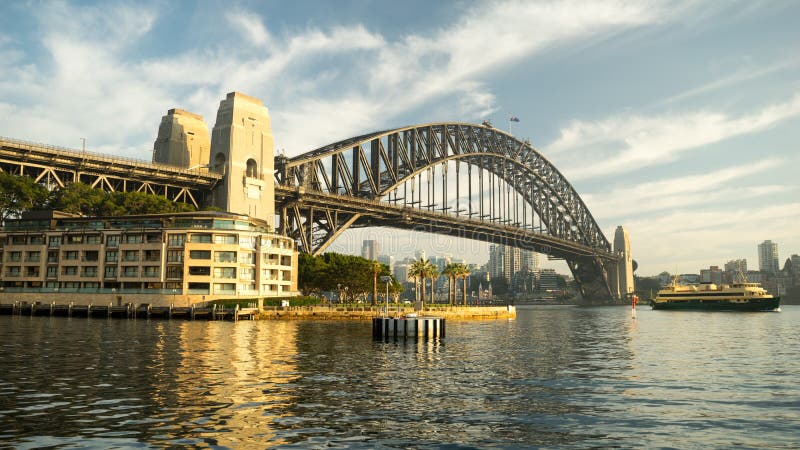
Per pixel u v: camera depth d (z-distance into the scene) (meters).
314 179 163.12
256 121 141.38
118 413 28.73
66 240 117.62
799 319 164.88
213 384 37.06
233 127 136.38
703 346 71.88
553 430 27.05
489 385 39.06
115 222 117.00
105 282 115.12
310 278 144.00
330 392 35.38
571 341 78.38
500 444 24.73
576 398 34.59
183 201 136.12
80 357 48.94
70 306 109.12
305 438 25.11
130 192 124.19
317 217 170.25
